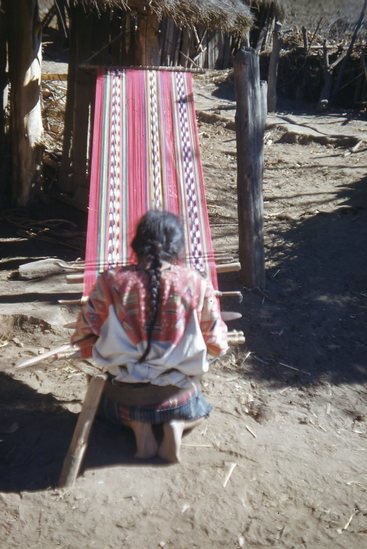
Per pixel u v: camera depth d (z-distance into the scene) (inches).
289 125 466.6
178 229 130.8
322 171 369.7
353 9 656.4
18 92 260.2
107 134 193.6
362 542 122.5
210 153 408.2
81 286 211.3
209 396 161.5
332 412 161.3
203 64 641.0
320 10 657.6
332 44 601.3
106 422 144.5
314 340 191.3
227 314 155.7
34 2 250.4
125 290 127.3
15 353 176.1
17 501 125.8
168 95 207.0
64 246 246.7
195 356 129.8
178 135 201.9
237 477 134.9
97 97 197.6
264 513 127.3
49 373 166.7
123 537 119.7
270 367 176.9
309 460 142.5
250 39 639.1
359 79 542.6
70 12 263.9
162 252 128.6
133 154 193.3
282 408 160.7
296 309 206.7
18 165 269.9
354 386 172.7
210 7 214.8
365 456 146.3
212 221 286.5
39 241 249.9
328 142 434.6
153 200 187.5
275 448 144.9
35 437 142.6
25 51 254.1
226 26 223.0
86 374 163.6
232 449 142.6
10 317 187.6
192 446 142.2
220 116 483.5
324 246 253.9
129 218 182.1
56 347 178.9
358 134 445.7
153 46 233.0
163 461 136.8
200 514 125.5
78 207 277.9
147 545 118.5
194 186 194.5
